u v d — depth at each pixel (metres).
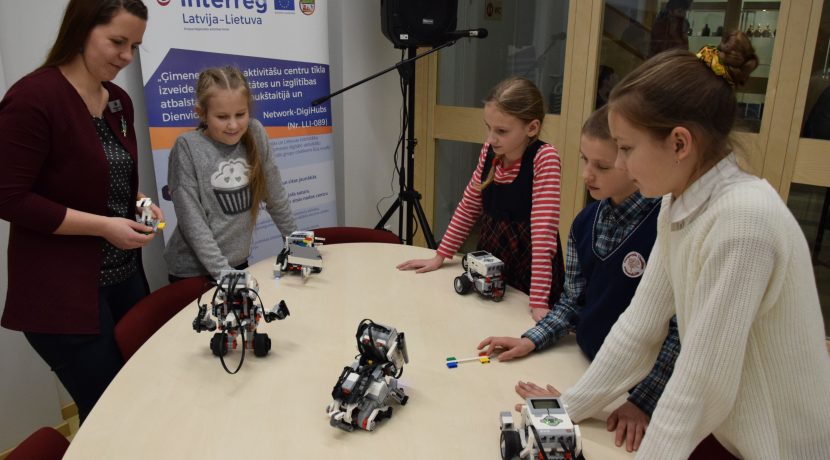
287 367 1.18
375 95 3.29
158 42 2.23
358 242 2.20
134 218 1.60
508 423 0.91
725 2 2.40
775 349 0.77
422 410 1.04
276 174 1.99
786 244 0.70
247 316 1.19
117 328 1.35
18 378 1.98
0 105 1.27
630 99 0.74
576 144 2.87
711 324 0.72
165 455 0.91
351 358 1.21
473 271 1.54
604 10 2.67
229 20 2.42
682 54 0.76
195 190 1.80
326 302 1.49
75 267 1.38
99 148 1.39
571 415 1.00
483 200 1.72
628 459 0.92
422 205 3.56
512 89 1.48
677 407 0.76
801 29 2.21
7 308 1.38
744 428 0.81
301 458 0.91
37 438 0.98
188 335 1.31
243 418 1.01
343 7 2.97
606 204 1.21
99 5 1.27
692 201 0.77
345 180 3.27
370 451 0.93
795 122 2.29
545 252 1.48
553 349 1.27
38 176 1.33
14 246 1.37
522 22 2.94
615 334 0.98
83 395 1.46
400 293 1.56
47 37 2.01
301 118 2.79
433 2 2.66
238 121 1.75
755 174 0.78
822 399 0.81
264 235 2.73
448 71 3.27
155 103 2.26
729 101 0.74
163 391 1.08
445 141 3.43
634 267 1.14
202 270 1.87
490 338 1.25
